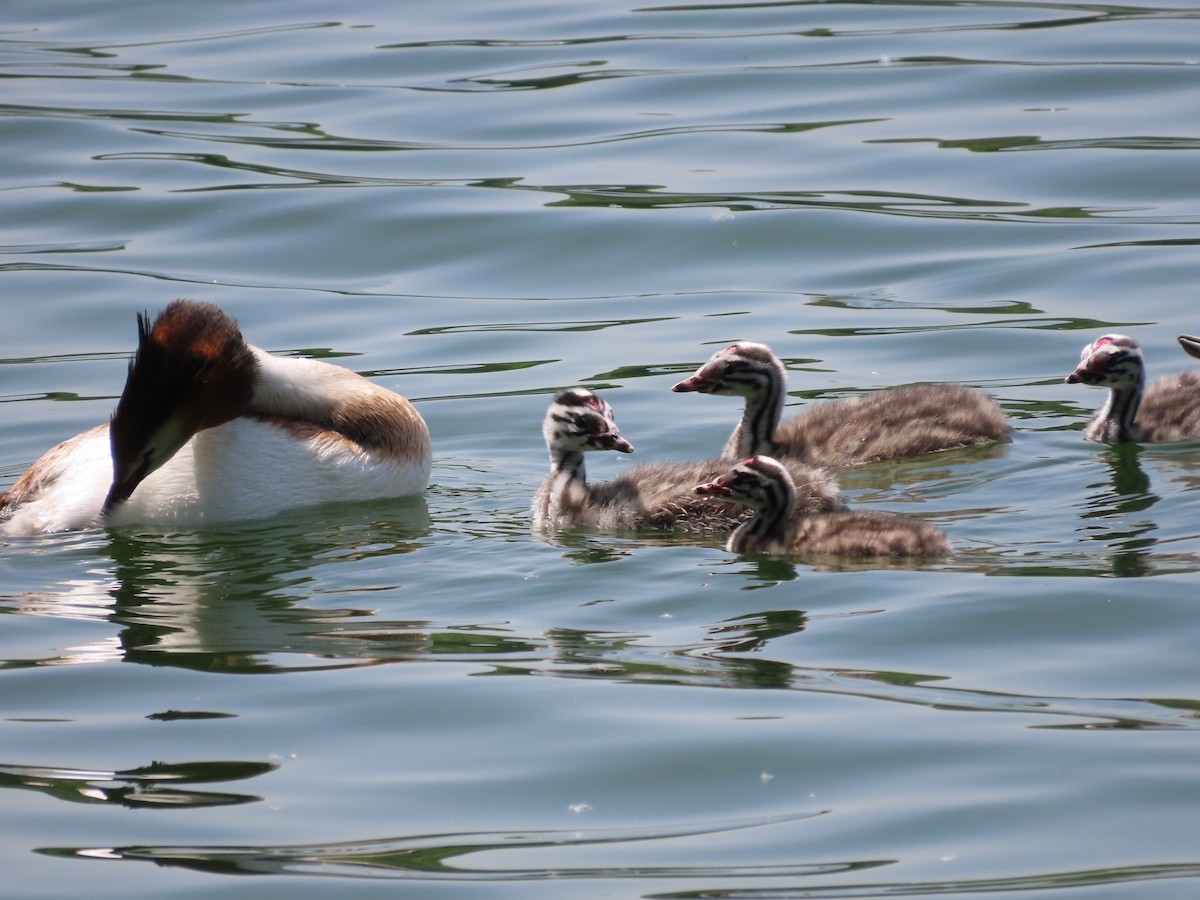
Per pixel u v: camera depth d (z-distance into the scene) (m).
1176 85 25.41
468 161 24.42
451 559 13.36
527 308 20.50
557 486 14.89
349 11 32.31
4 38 30.97
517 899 8.17
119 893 8.34
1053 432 16.45
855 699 10.12
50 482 14.81
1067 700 9.99
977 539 13.13
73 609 12.35
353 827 8.89
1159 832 8.55
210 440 14.70
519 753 9.64
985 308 19.58
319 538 14.09
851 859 8.45
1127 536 12.98
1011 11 29.80
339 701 10.42
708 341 19.31
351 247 22.09
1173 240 20.91
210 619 12.05
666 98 26.42
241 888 8.32
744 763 9.41
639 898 8.14
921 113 25.09
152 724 10.19
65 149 25.09
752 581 12.38
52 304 20.50
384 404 15.56
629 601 12.09
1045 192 22.41
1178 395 16.16
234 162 24.61
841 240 21.58
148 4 32.97
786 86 26.59
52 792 9.38
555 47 29.33
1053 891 8.09
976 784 9.07
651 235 21.97
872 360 18.52
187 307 14.38
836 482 14.57
